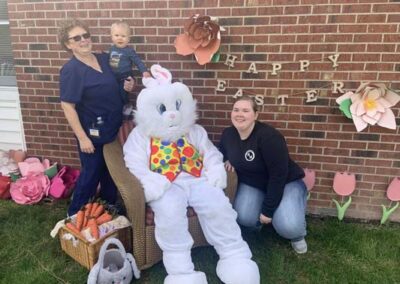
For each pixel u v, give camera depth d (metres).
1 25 3.70
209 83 3.25
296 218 2.69
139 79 3.34
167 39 3.21
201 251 2.85
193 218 2.64
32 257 2.75
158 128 2.68
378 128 3.09
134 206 2.46
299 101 3.14
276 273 2.63
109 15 3.24
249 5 2.99
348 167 3.24
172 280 2.34
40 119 3.71
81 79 2.69
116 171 2.63
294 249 2.87
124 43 2.97
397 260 2.77
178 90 2.71
